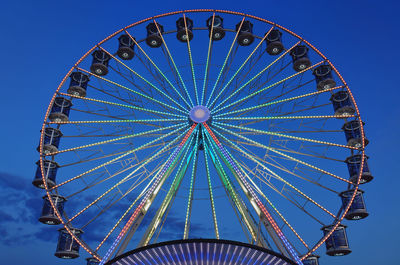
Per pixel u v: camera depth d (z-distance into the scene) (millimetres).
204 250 22078
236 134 33656
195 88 36625
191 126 34438
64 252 29891
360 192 31406
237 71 35969
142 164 32188
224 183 34281
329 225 30531
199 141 35688
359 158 32406
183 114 35750
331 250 30250
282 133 33719
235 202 32625
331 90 34688
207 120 34781
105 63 37812
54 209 30453
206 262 22406
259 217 31094
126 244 30016
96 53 37844
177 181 33750
